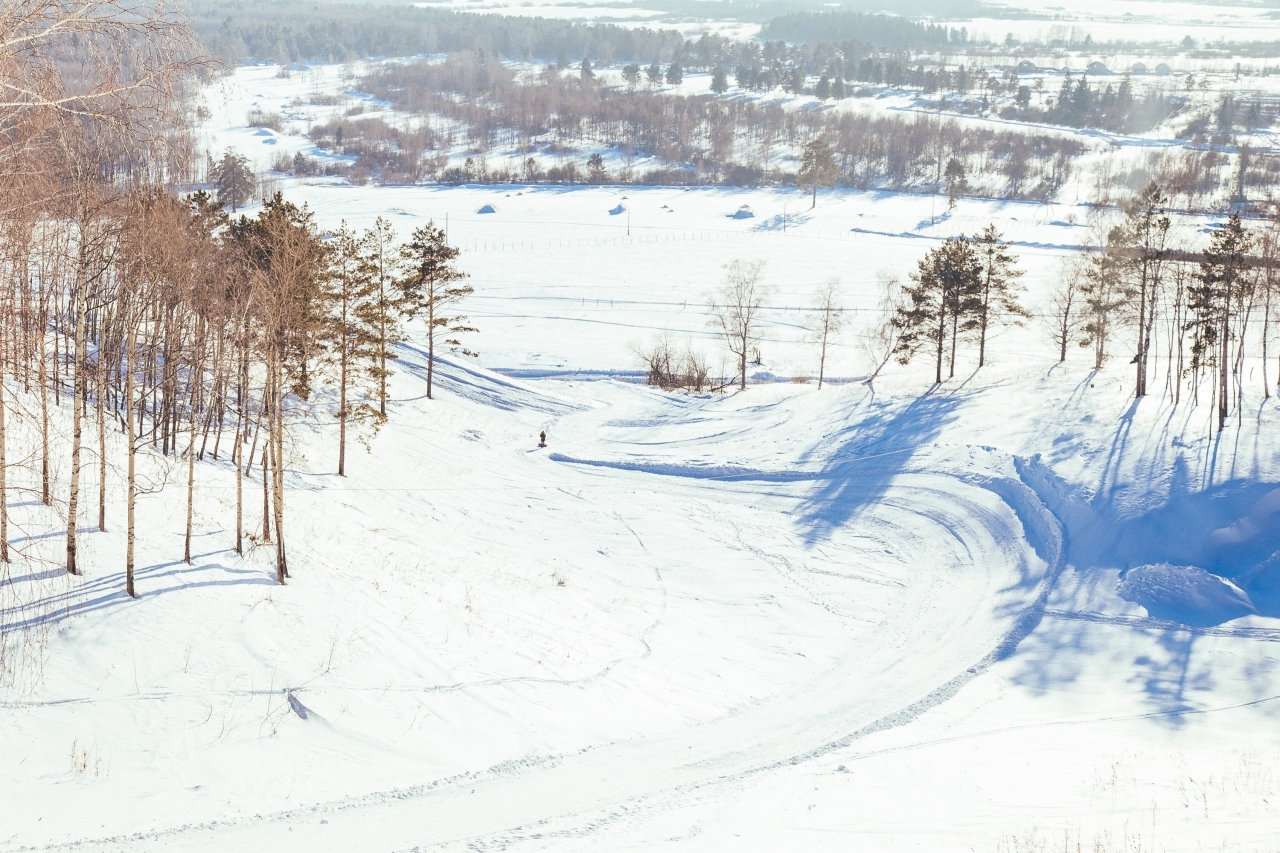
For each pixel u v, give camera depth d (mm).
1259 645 31906
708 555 45938
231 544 30266
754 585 42031
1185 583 36156
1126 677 31141
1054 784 20875
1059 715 28125
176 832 16797
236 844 16703
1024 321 104375
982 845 16719
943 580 41812
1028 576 40812
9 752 17531
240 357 38688
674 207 195625
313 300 38344
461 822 18578
